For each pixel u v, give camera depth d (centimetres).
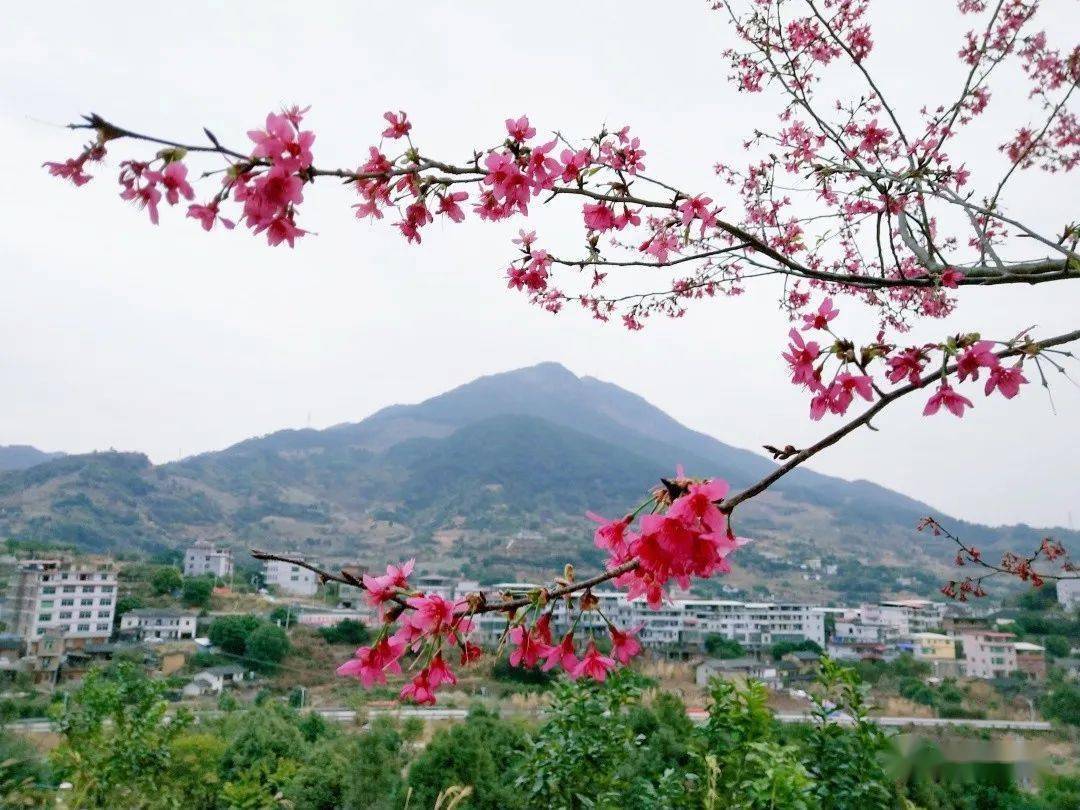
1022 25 468
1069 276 252
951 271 283
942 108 433
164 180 150
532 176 227
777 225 471
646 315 477
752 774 471
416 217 226
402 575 185
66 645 5578
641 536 168
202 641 6000
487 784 1016
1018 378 187
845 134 453
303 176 161
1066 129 490
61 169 146
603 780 554
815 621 8606
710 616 8550
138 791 735
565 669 191
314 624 6525
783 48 460
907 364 199
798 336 203
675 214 282
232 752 1441
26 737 747
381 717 1256
